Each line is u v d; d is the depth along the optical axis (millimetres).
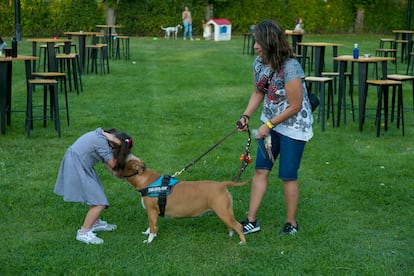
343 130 8680
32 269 4109
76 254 4332
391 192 5781
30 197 5543
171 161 6887
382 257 4328
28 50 19000
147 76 13789
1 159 6836
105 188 5855
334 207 5406
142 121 9016
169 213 4457
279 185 5977
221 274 4059
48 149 7363
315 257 4320
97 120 9039
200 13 28406
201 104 10406
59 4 26516
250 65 16047
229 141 7832
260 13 29031
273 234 4742
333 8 29547
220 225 4910
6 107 8289
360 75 8578
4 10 25875
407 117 9648
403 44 17344
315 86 11250
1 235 4684
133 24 27828
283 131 4551
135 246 4465
